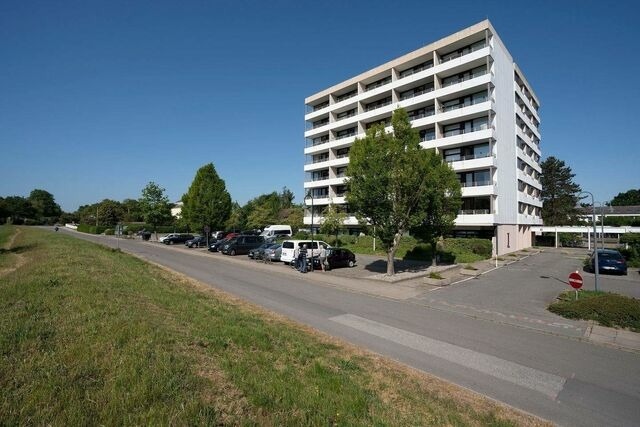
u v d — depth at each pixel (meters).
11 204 97.94
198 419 3.42
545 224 66.12
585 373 6.78
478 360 7.30
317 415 4.00
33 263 14.62
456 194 22.48
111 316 6.48
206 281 16.28
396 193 18.33
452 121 36.97
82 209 116.25
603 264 21.75
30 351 4.60
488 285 17.09
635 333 9.47
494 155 33.47
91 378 4.00
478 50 34.75
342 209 48.09
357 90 51.31
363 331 9.08
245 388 4.36
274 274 19.59
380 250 33.84
